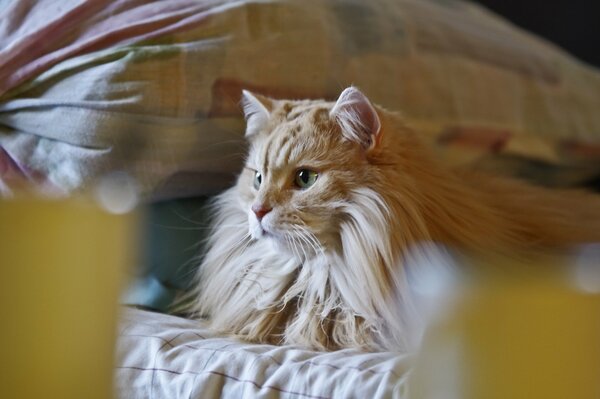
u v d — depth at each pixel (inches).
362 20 74.2
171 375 44.3
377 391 38.9
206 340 50.1
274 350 46.5
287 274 55.2
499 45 87.3
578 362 27.9
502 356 28.5
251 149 60.1
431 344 31.3
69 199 29.3
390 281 51.2
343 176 52.9
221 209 61.5
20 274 27.2
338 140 54.2
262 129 58.9
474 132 79.8
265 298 55.0
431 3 90.5
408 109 74.2
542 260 55.2
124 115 57.8
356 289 51.6
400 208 52.6
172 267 62.3
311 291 54.0
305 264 54.5
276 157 54.6
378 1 78.5
